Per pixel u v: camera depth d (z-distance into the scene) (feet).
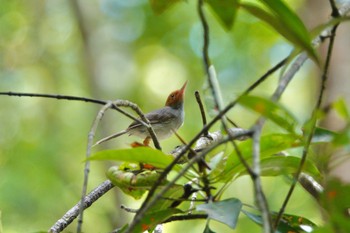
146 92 73.72
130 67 73.77
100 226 52.03
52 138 67.00
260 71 68.08
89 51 72.79
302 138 11.50
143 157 11.44
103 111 11.75
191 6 71.97
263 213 8.85
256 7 10.61
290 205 42.19
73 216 15.16
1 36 73.87
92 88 71.15
